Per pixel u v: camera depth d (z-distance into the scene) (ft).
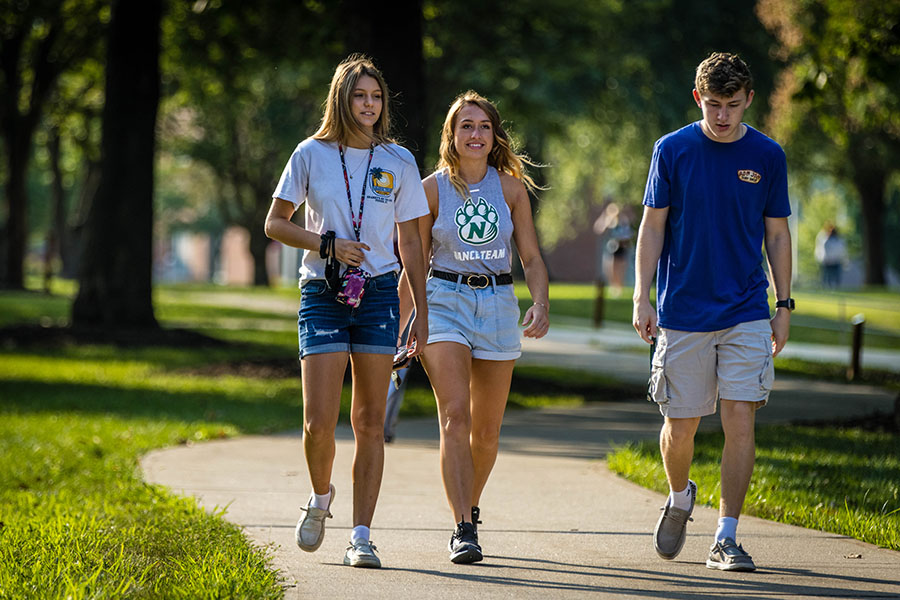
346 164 51.70
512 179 57.16
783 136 324.80
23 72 331.98
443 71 283.38
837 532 61.21
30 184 577.84
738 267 53.36
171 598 43.39
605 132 371.35
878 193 394.32
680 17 335.26
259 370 162.09
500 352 55.98
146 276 205.16
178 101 346.13
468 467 54.19
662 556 54.19
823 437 98.43
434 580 49.83
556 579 50.26
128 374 157.99
